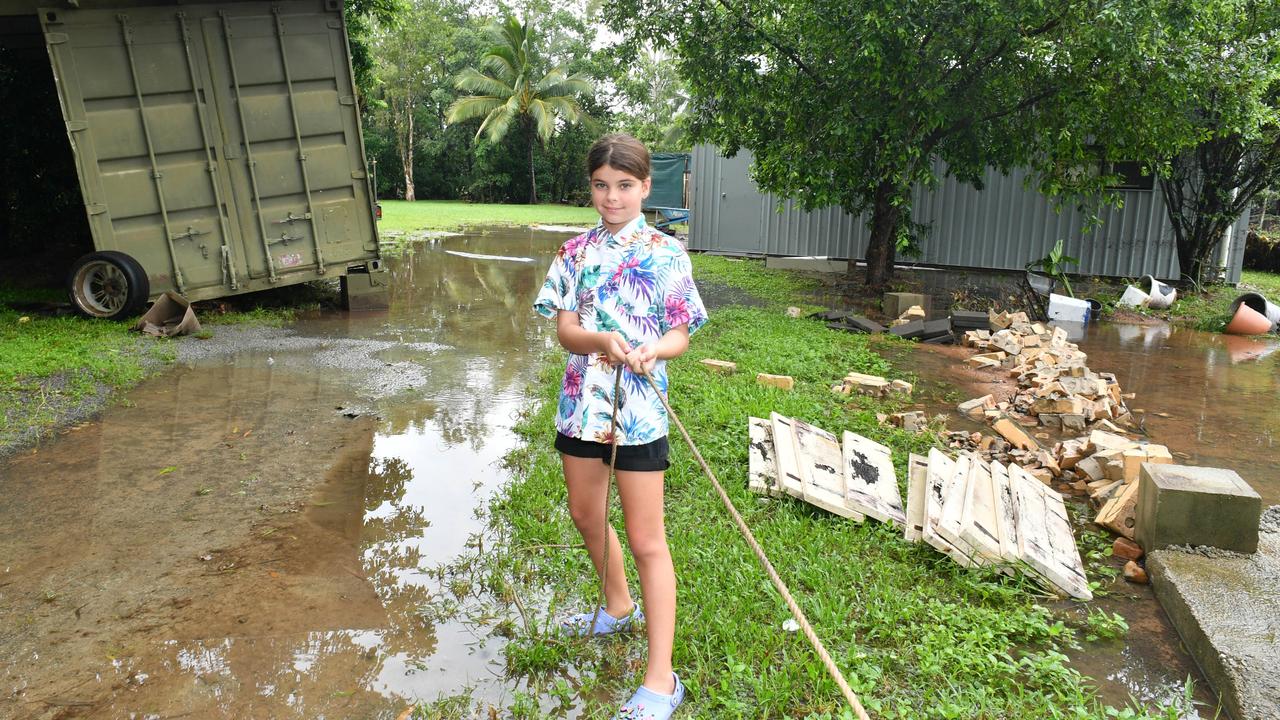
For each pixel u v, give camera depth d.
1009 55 10.91
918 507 4.49
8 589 3.69
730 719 2.86
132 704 2.93
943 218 16.83
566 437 2.96
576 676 3.12
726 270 16.33
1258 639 3.25
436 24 47.56
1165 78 10.42
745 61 12.25
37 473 5.02
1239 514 4.00
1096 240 15.79
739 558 3.91
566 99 43.88
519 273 15.38
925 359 9.22
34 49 12.17
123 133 8.96
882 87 11.10
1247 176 13.82
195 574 3.86
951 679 3.09
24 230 13.77
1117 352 9.91
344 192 10.50
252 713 2.90
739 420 5.91
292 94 9.87
